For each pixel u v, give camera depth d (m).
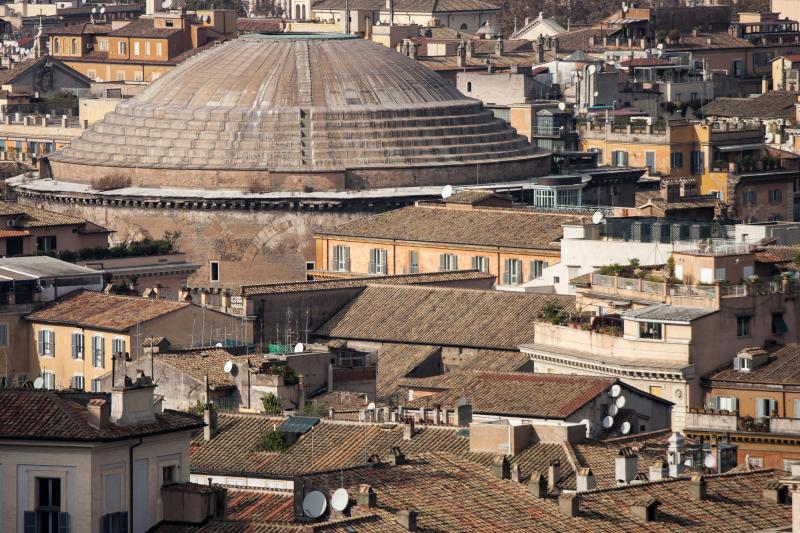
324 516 186.00
